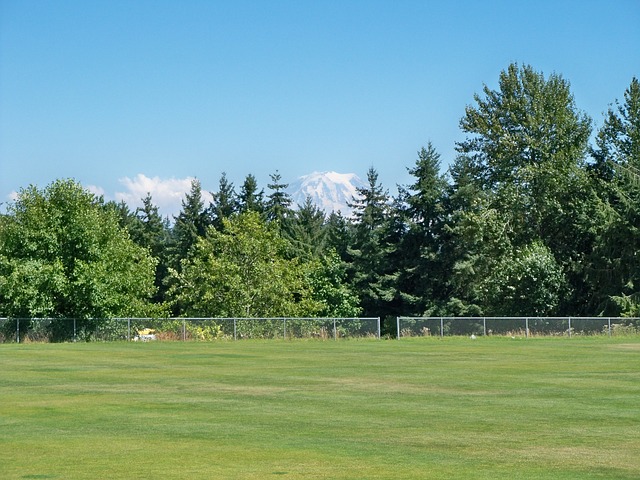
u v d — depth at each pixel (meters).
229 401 20.70
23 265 55.12
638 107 76.88
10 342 52.75
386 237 89.19
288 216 104.62
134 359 36.75
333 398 21.31
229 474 11.88
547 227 76.44
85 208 57.84
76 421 17.27
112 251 58.59
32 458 13.14
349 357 37.72
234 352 42.03
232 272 66.56
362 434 15.52
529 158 78.19
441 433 15.61
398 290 87.25
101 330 54.25
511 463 12.73
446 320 57.56
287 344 49.91
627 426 16.44
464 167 86.88
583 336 57.19
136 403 20.31
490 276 73.62
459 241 84.50
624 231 68.38
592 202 72.00
